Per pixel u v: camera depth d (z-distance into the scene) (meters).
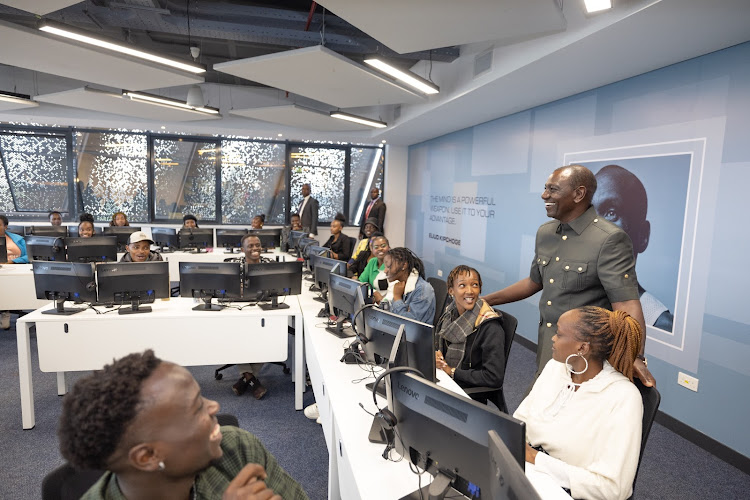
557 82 3.80
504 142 5.45
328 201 9.40
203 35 4.48
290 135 8.20
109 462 0.74
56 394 3.44
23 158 8.00
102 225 8.34
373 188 9.28
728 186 2.80
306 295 4.15
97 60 4.09
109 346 3.09
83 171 8.24
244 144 8.87
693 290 3.02
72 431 0.72
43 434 2.90
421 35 3.11
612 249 1.86
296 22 4.43
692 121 3.04
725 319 2.81
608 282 1.84
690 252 3.04
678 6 2.29
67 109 7.15
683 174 3.10
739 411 2.73
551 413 1.49
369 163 9.50
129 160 8.41
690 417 3.03
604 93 3.84
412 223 8.88
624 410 1.33
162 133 8.48
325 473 2.54
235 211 8.98
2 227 5.40
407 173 9.22
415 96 4.86
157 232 6.75
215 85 7.67
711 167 2.91
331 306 3.00
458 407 1.14
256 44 5.54
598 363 1.44
